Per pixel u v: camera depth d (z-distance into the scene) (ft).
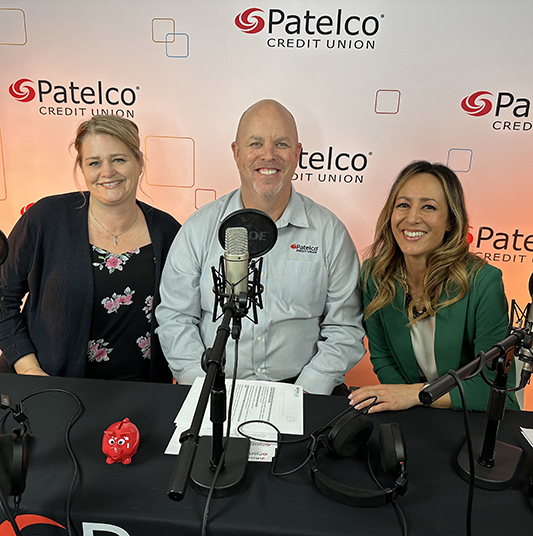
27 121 8.55
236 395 4.26
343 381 6.10
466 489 3.24
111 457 3.36
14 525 2.82
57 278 6.24
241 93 8.04
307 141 8.16
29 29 8.04
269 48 7.79
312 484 3.26
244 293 3.04
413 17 7.42
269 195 5.90
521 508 3.07
